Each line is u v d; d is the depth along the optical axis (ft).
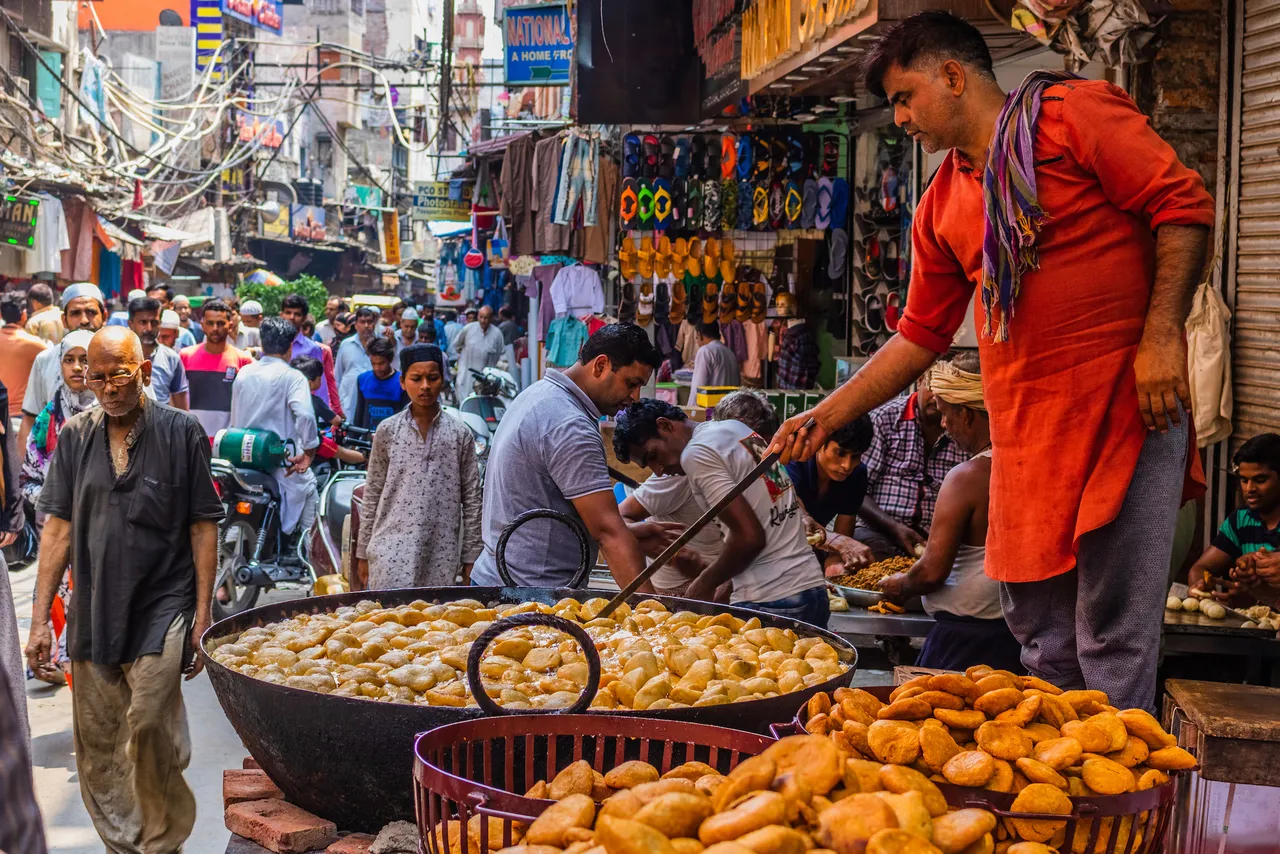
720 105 29.66
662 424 15.15
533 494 12.96
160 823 13.85
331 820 7.59
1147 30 18.17
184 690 21.27
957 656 12.92
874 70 8.44
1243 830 7.75
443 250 92.84
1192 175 7.41
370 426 32.65
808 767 4.99
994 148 7.77
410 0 170.40
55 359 26.18
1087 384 7.71
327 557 25.57
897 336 9.37
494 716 6.37
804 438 9.18
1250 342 18.75
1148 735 5.65
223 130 106.11
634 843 4.38
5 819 5.09
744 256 36.06
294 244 128.67
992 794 5.26
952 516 12.71
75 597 13.88
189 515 14.12
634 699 7.39
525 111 78.84
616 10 32.40
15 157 54.85
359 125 156.97
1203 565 16.93
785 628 9.78
